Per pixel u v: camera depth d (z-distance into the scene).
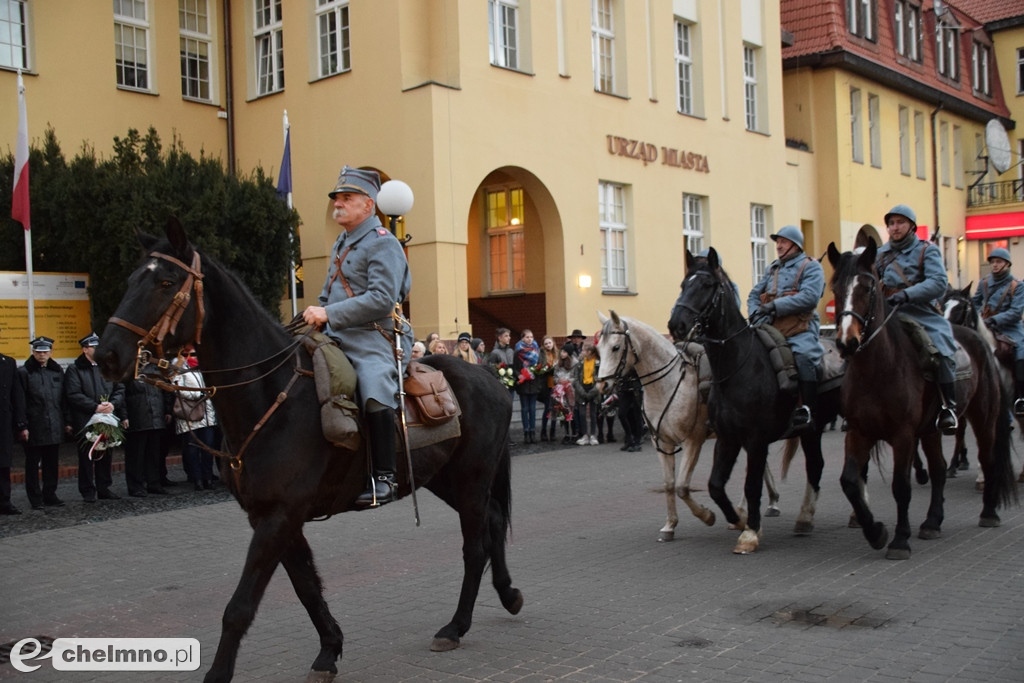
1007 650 5.48
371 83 18.52
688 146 24.12
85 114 18.28
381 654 5.81
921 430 8.27
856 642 5.71
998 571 7.36
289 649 5.97
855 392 7.88
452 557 8.51
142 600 7.36
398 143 18.16
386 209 9.97
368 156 18.62
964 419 12.09
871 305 7.74
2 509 11.05
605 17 22.34
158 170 14.80
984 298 12.31
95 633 6.50
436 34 18.55
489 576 7.77
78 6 18.17
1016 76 40.62
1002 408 9.13
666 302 23.23
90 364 11.80
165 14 19.67
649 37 23.17
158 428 12.16
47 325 14.43
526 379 17.16
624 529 9.63
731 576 7.47
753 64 27.41
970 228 38.22
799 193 29.52
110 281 14.62
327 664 5.30
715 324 8.10
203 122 20.33
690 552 8.44
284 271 16.00
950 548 8.21
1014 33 40.41
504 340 17.38
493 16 19.47
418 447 5.54
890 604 6.52
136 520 10.65
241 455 4.87
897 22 33.69
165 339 4.57
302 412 4.98
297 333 5.30
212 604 7.20
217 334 4.84
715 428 8.46
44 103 17.66
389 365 5.38
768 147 27.12
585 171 21.09
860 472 7.95
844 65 29.97
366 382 5.23
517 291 22.47
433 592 7.31
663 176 23.28
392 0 18.11
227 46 20.67
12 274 13.96
